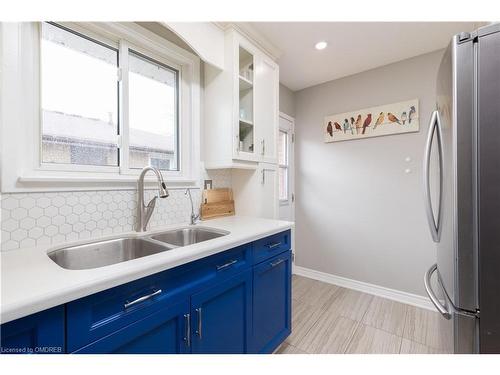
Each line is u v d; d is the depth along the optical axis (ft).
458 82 2.75
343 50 6.97
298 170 9.87
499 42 2.57
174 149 5.83
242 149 6.29
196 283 3.40
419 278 7.25
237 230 4.67
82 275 2.41
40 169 3.69
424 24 5.76
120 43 4.64
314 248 9.42
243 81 6.08
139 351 2.78
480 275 2.66
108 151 4.57
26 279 2.30
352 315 6.77
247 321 4.31
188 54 5.71
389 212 7.73
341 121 8.64
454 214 2.80
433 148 4.54
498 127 2.57
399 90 7.52
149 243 4.20
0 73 3.22
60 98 3.97
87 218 4.05
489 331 2.64
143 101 5.17
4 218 3.25
